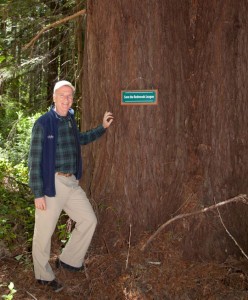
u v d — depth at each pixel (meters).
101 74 4.54
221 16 4.37
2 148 8.48
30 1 7.10
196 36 4.48
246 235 4.48
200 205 4.38
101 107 4.56
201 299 3.96
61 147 3.98
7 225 5.00
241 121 4.43
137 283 4.04
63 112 3.99
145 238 4.37
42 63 7.77
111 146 4.51
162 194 4.45
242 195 4.05
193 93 4.50
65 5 7.24
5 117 9.27
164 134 4.41
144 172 4.43
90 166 4.80
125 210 4.46
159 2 4.34
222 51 4.38
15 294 4.08
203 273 4.16
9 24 7.48
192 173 4.50
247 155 4.46
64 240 4.52
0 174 6.38
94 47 4.61
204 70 4.42
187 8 4.50
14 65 7.15
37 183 3.85
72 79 7.73
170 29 4.38
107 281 4.16
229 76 4.39
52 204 3.94
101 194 4.58
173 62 4.40
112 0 4.39
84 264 4.34
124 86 4.40
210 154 4.42
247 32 4.42
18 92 8.96
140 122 4.39
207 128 4.43
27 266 4.50
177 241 4.34
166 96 4.39
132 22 4.34
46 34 8.01
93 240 4.55
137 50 4.34
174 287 4.03
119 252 4.36
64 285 4.21
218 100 4.40
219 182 4.42
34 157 3.86
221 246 4.36
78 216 4.11
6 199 5.82
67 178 4.02
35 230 4.03
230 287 4.04
